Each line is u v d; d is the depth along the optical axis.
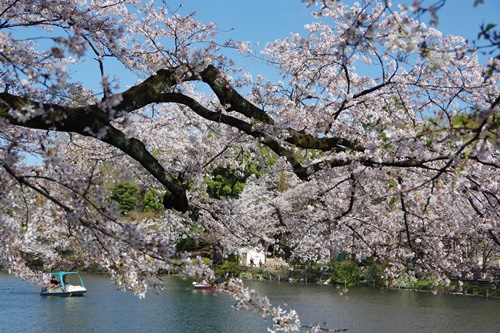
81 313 20.22
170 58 6.73
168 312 20.72
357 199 8.10
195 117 9.33
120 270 5.47
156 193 9.50
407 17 3.89
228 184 34.69
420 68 7.42
